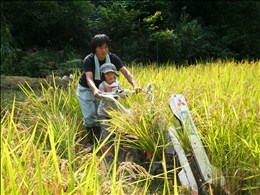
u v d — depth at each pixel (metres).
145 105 4.28
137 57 17.70
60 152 4.28
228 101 4.00
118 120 4.25
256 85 5.22
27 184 2.22
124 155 4.71
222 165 3.52
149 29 18.55
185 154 3.74
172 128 3.80
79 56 17.16
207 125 3.77
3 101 8.87
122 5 20.30
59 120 4.84
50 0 17.52
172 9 22.20
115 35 18.75
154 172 3.94
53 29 18.97
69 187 2.26
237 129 3.55
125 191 3.49
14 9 17.86
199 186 3.52
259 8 21.67
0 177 2.02
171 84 5.71
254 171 3.27
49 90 5.84
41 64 15.33
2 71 15.35
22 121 5.54
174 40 17.77
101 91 4.93
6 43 16.41
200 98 4.69
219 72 7.20
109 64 4.85
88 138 5.48
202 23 21.70
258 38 21.41
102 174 2.59
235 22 21.62
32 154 2.62
